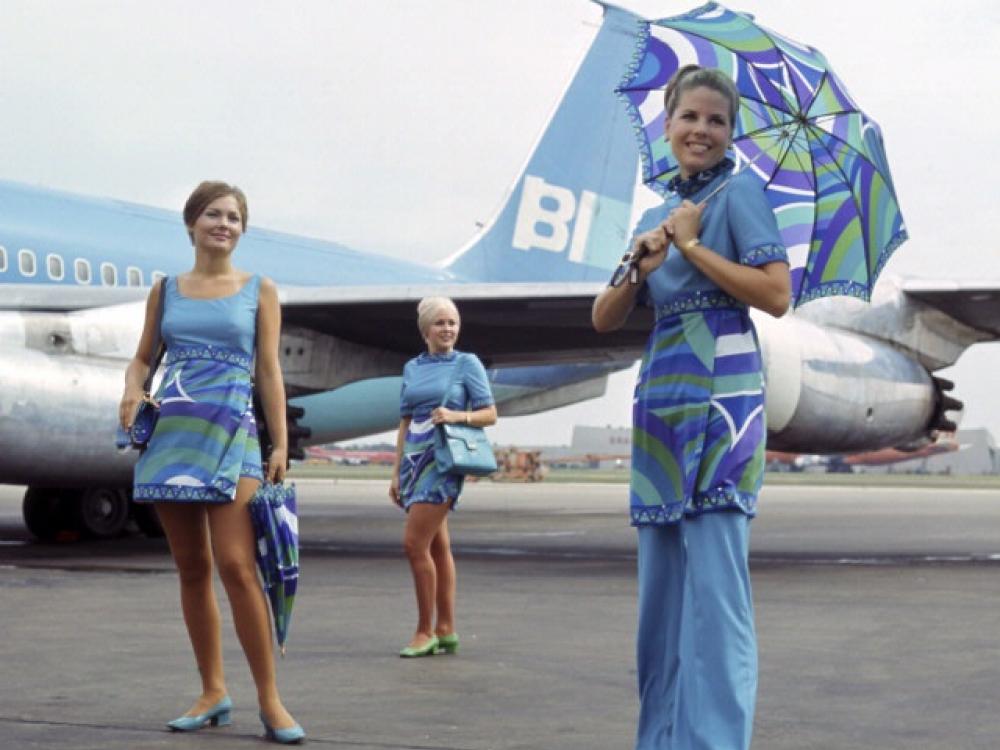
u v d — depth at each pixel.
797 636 7.05
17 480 11.55
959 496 41.41
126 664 6.05
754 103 4.11
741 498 3.68
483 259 21.14
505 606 8.42
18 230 14.38
